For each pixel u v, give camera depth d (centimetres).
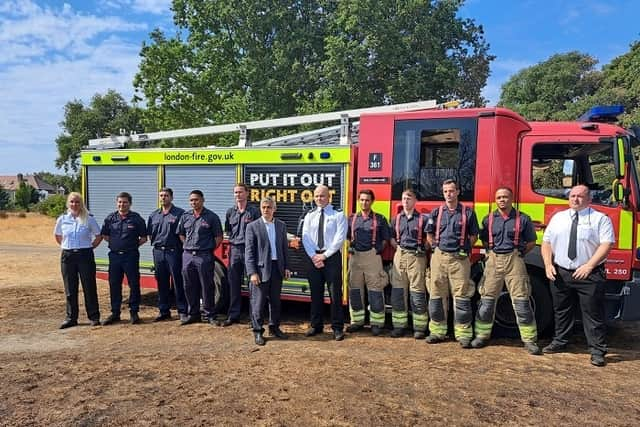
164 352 543
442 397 408
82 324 680
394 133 606
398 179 605
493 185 569
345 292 643
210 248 657
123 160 766
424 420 367
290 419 368
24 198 5631
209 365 493
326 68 1842
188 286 661
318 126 1645
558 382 444
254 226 585
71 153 5159
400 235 584
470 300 566
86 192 795
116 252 679
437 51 1934
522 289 534
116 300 688
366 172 617
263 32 2055
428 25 1919
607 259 545
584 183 589
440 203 589
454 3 2028
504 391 421
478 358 513
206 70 2023
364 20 1850
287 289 671
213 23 2084
